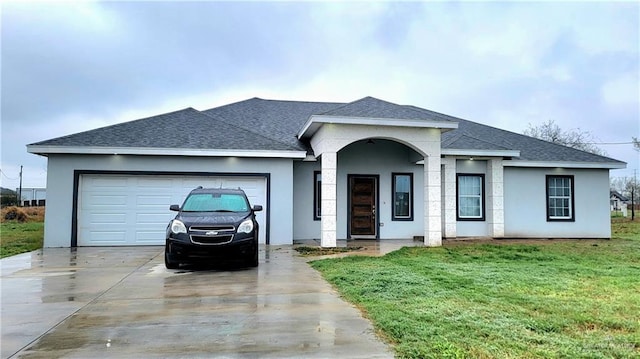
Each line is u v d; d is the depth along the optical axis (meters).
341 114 12.09
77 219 12.66
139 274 7.89
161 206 13.11
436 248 11.73
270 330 4.39
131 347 3.87
